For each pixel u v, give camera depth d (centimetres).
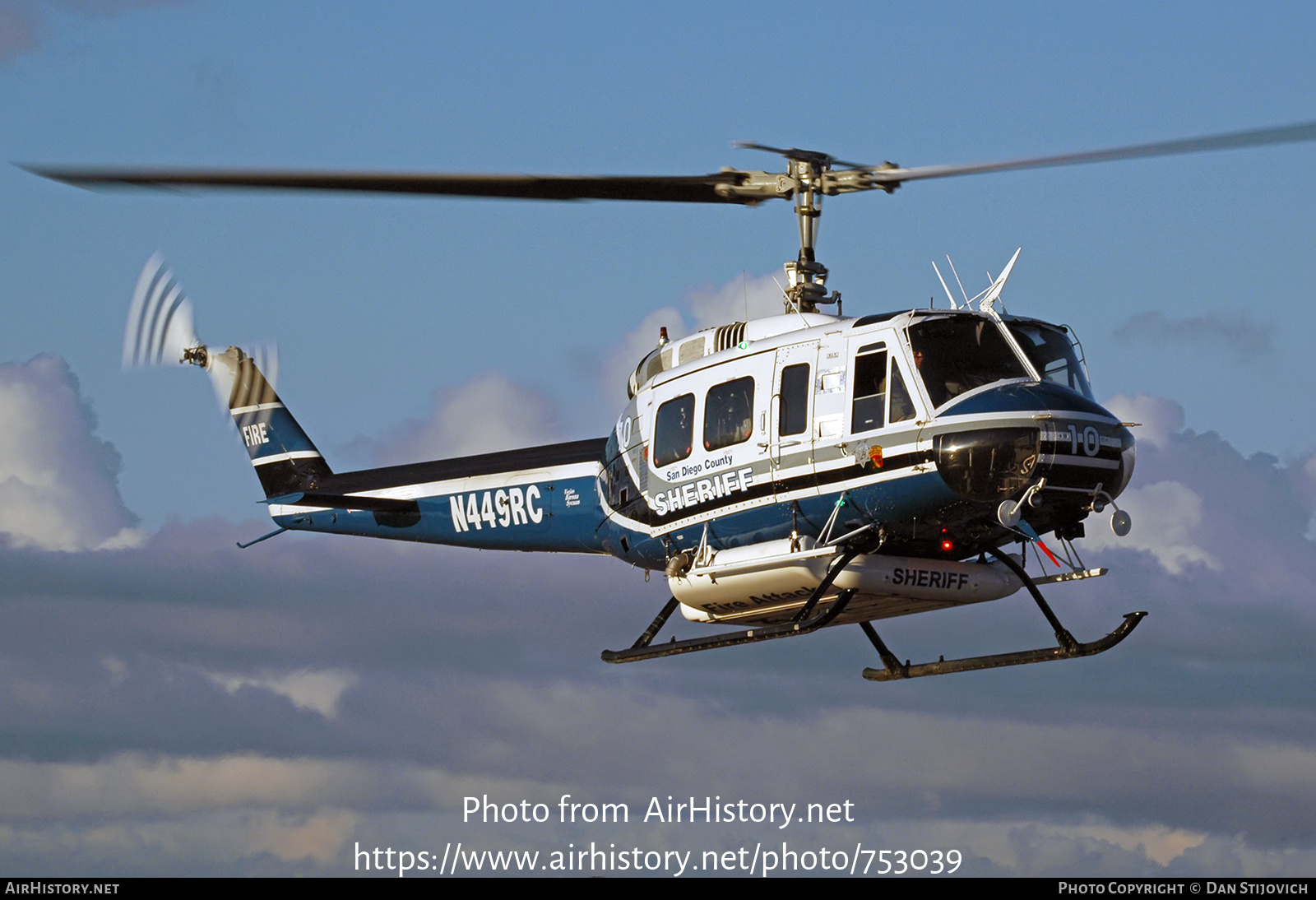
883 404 4394
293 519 6531
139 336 5419
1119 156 3844
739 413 4662
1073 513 4419
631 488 4969
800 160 4791
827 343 4531
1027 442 4234
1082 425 4303
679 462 4797
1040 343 4519
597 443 5594
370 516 6150
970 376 4362
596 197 4462
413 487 5969
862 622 5028
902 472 4347
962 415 4278
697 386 4788
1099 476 4347
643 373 5056
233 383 6800
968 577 4669
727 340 4838
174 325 5447
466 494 5816
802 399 4541
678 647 4884
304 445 6700
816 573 4516
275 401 6762
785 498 4559
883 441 4366
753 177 4825
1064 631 4819
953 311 4475
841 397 4466
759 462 4588
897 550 4606
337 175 3850
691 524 4791
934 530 4494
